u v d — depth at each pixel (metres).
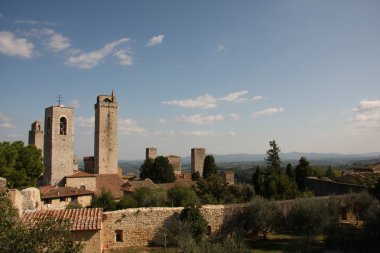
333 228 30.55
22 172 44.00
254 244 31.42
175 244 30.44
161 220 31.52
